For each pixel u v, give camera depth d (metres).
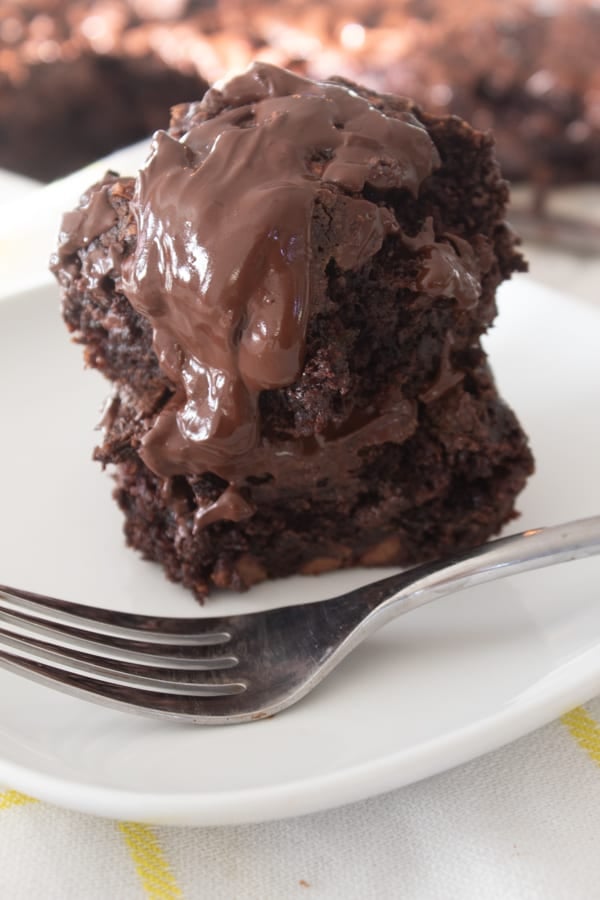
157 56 0.67
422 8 0.69
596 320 0.38
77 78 0.68
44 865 0.27
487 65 0.61
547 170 0.59
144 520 0.32
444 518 0.33
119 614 0.30
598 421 0.36
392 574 0.33
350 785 0.27
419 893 0.27
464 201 0.32
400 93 0.61
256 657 0.29
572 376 0.37
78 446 0.35
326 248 0.29
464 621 0.30
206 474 0.31
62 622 0.29
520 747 0.29
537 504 0.34
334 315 0.30
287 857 0.27
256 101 0.31
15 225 0.44
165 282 0.29
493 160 0.32
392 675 0.29
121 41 0.67
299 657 0.29
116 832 0.28
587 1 0.68
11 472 0.35
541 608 0.30
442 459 0.32
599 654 0.28
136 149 0.48
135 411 0.32
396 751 0.27
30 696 0.29
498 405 0.33
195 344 0.29
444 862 0.27
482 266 0.31
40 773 0.27
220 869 0.27
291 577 0.33
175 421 0.31
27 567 0.33
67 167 0.72
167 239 0.29
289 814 0.26
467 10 0.67
